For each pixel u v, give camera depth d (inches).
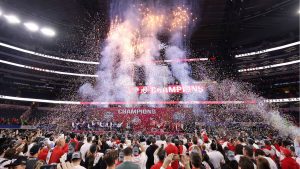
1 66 1621.6
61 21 1697.8
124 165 112.9
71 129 1038.4
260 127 1110.4
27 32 1765.5
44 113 1545.3
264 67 1721.2
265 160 139.5
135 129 1063.6
